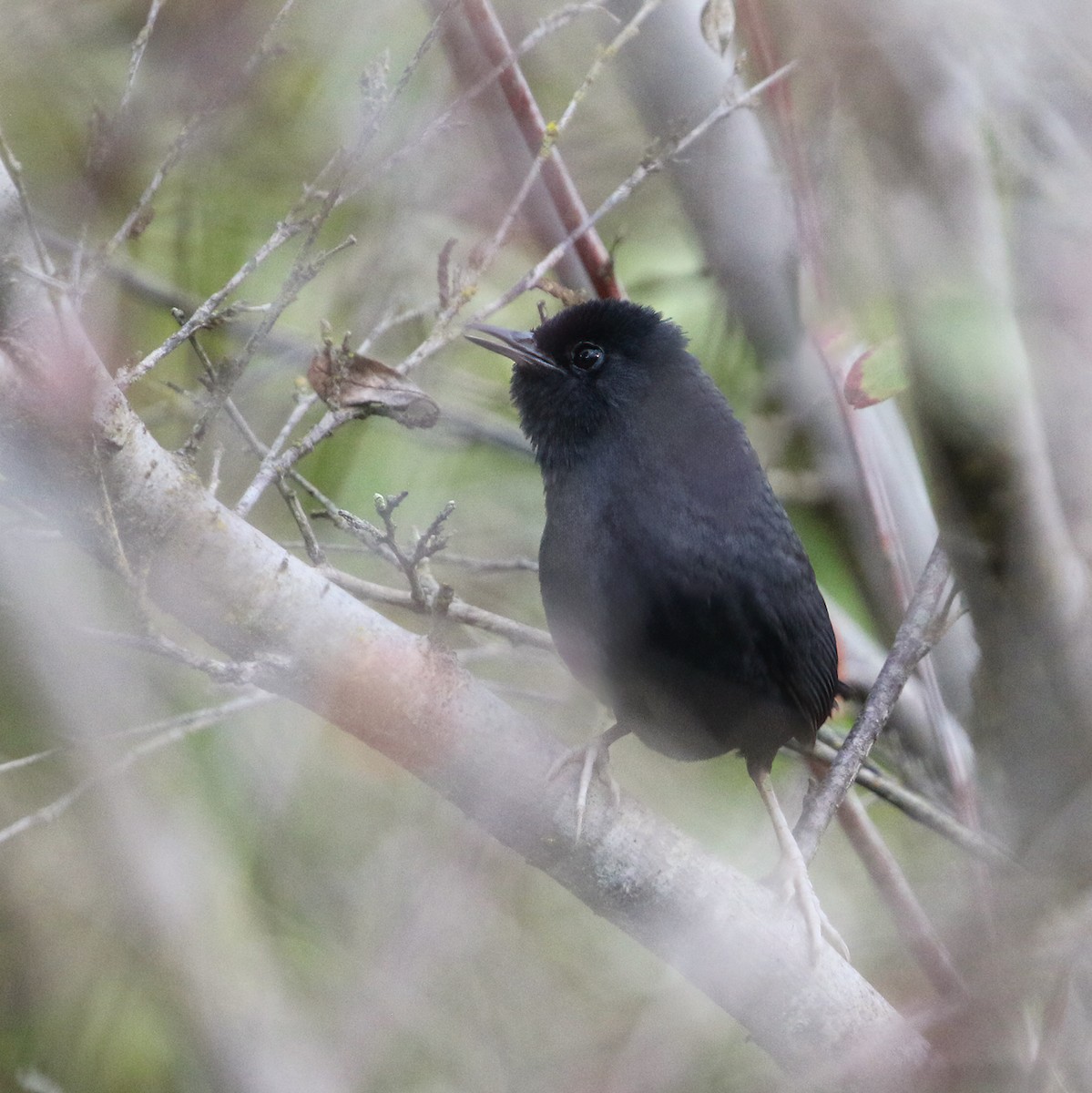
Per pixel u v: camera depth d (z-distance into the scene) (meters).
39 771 11.07
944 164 7.58
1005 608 8.07
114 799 10.03
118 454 6.24
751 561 8.18
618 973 11.90
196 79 10.02
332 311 11.51
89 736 8.08
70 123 10.55
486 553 12.42
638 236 12.27
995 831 8.54
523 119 9.53
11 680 10.34
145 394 11.38
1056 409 8.02
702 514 8.22
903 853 11.70
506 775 7.13
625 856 7.20
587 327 8.87
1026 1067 7.07
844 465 10.73
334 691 6.86
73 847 11.06
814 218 8.90
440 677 6.96
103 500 5.94
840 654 10.02
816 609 8.45
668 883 7.21
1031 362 7.97
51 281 5.53
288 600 6.72
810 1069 7.27
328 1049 10.62
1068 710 7.96
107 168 9.45
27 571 7.86
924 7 7.60
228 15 10.05
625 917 7.31
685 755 8.94
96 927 11.30
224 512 6.59
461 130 10.48
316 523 11.66
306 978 11.16
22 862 11.04
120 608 9.11
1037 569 7.91
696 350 11.65
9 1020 11.10
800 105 8.75
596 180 12.36
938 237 7.53
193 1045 10.35
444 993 11.35
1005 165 8.18
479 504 12.46
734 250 10.12
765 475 8.57
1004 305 7.55
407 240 11.32
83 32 10.95
